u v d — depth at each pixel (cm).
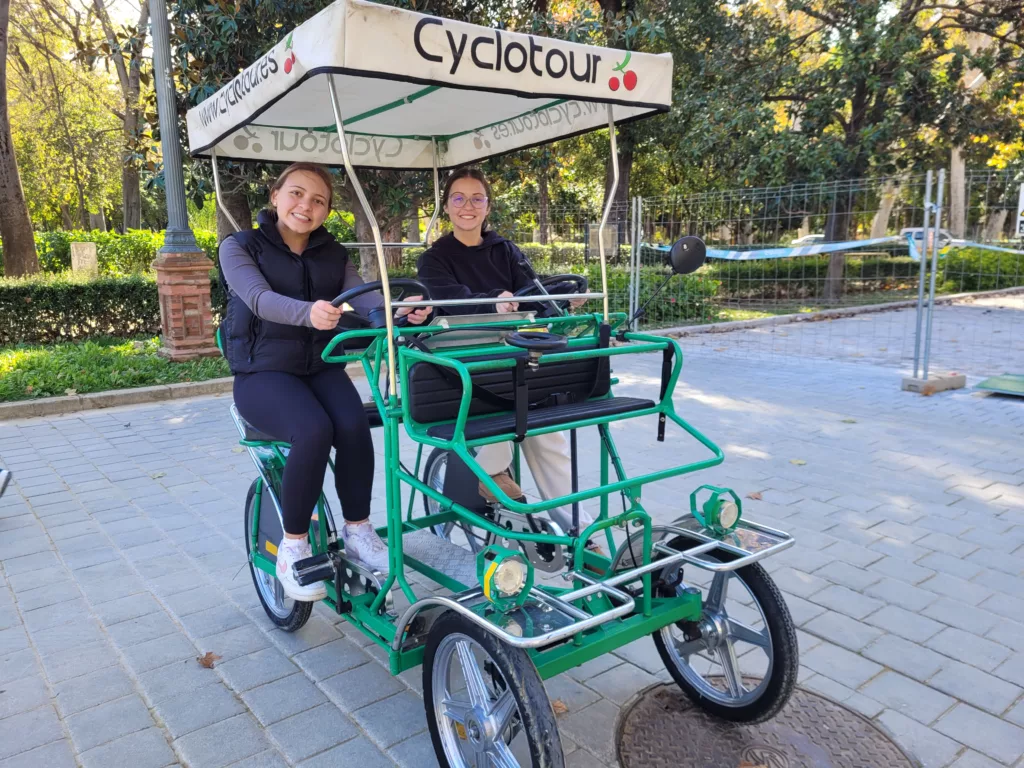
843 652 294
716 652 272
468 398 210
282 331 276
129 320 1120
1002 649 295
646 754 240
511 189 1043
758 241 1261
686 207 1155
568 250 1088
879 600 333
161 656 301
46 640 313
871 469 506
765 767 232
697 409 675
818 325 1250
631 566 249
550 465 315
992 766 232
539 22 819
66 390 734
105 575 372
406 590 237
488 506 312
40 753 244
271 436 282
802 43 1427
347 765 238
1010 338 1096
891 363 903
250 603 345
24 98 2323
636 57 258
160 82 797
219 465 544
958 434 587
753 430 605
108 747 247
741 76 1406
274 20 772
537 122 343
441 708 224
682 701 267
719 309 1338
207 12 746
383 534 324
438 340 252
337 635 318
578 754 240
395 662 227
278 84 233
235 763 239
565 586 346
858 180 1055
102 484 504
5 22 1275
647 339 258
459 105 327
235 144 350
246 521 334
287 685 281
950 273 1582
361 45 203
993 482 479
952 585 346
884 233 1236
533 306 331
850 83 1314
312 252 292
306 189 277
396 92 298
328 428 265
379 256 225
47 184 2503
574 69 243
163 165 829
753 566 240
